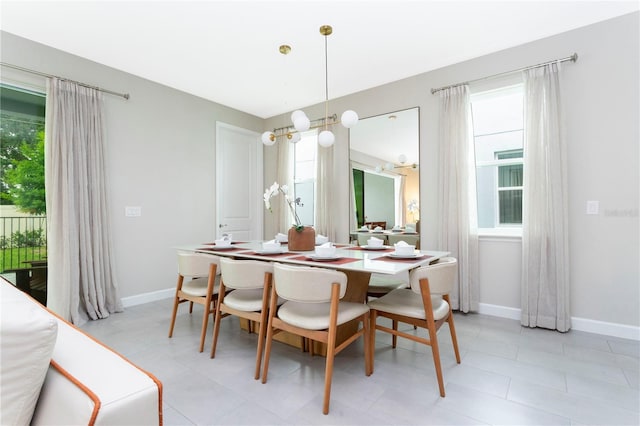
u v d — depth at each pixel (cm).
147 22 259
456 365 211
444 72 341
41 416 66
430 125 350
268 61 326
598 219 265
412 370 204
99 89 323
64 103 295
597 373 200
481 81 318
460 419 155
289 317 183
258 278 204
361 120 405
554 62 278
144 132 365
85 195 304
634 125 252
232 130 473
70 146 294
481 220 340
